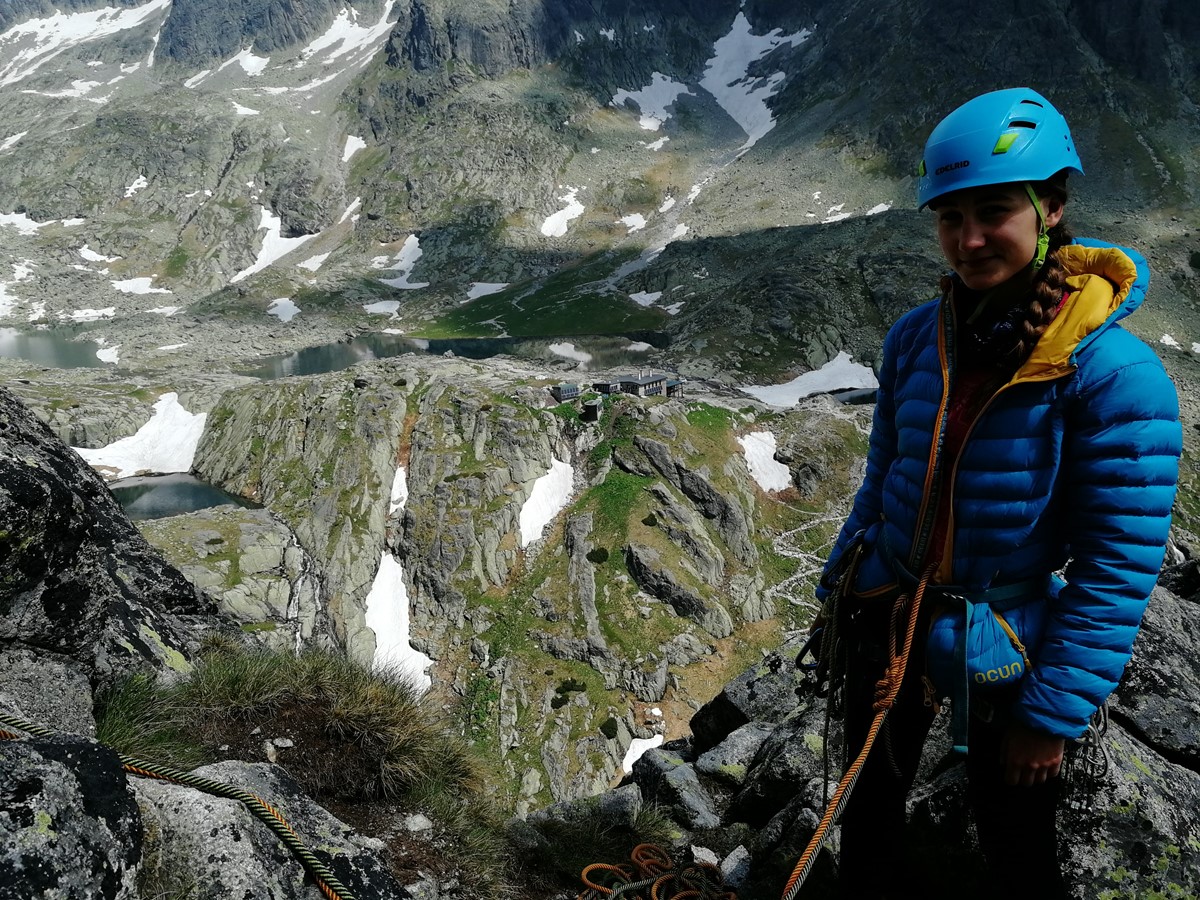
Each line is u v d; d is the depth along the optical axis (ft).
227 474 349.00
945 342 10.49
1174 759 15.93
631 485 281.74
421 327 648.38
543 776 208.13
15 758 9.41
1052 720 9.42
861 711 12.03
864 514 13.00
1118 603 9.09
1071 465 9.54
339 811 19.60
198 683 21.43
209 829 12.00
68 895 8.64
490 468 290.35
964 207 9.51
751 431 318.04
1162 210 599.57
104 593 18.81
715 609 245.65
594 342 554.87
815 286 561.02
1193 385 416.87
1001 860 11.20
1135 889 13.44
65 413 376.68
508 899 18.90
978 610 10.14
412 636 257.75
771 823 20.35
